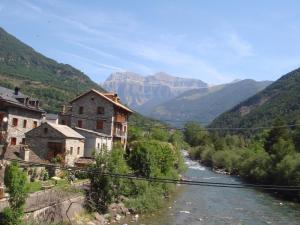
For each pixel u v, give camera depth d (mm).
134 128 102125
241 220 47562
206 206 55594
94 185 44469
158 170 58156
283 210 54844
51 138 58000
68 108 87062
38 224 31578
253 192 71562
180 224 43656
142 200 48906
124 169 47000
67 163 57281
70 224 36719
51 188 39344
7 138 62219
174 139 134375
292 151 81500
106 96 83438
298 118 127000
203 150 147250
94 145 68375
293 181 67562
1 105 62531
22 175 29125
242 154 108375
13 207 28703
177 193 65688
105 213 43375
